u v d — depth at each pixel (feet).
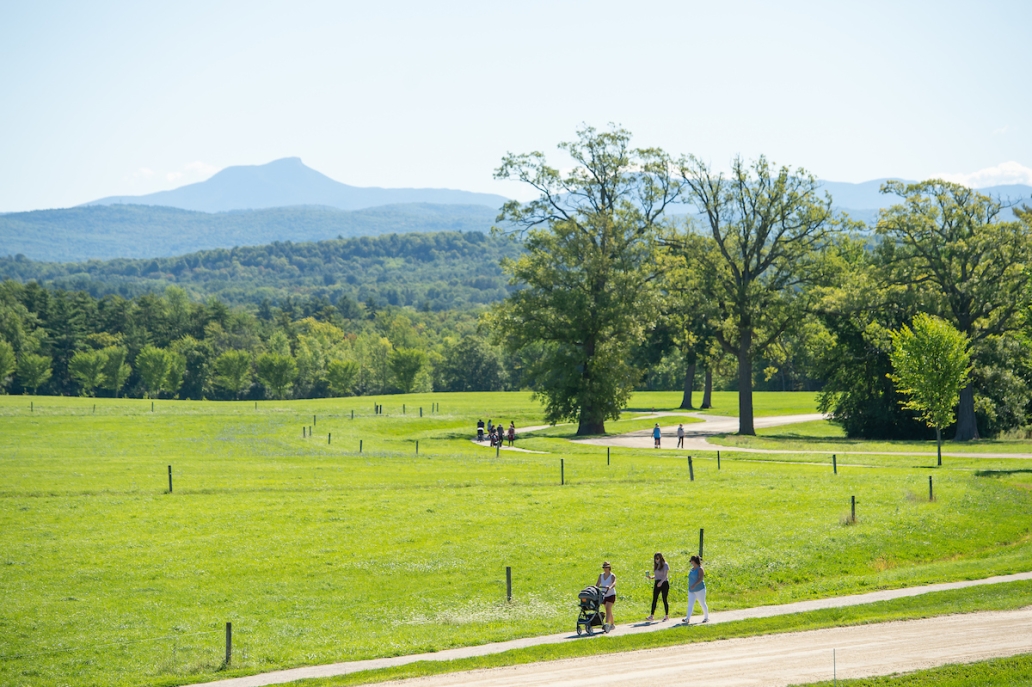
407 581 95.61
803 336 239.91
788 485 144.46
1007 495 131.13
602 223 237.25
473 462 187.01
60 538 110.83
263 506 132.05
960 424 221.66
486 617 83.20
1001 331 218.38
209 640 77.56
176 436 228.22
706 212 246.06
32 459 180.34
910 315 227.20
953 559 104.58
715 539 109.91
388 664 69.26
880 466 169.17
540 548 107.34
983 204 220.02
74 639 77.61
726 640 72.54
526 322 241.76
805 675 61.41
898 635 71.26
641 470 169.58
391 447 224.74
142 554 104.53
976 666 62.08
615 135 242.78
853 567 100.07
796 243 238.68
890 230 228.02
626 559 102.53
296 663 70.74
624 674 63.31
